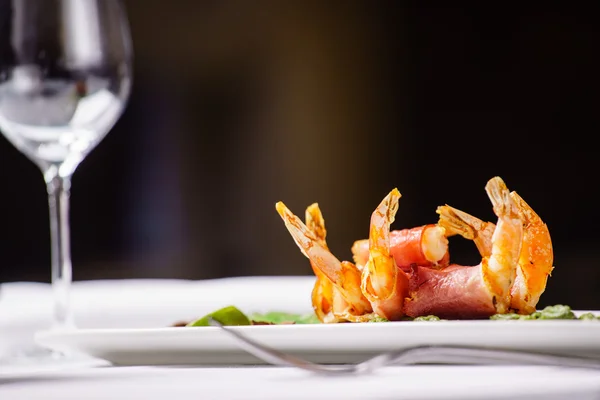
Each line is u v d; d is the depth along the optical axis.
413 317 0.96
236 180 5.34
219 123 5.36
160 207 5.25
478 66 5.28
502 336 0.76
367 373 0.66
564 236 5.09
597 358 0.77
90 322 1.38
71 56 1.43
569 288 4.32
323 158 5.37
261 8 5.39
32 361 1.05
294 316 1.27
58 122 1.45
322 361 0.82
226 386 0.62
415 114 5.33
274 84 5.40
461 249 3.86
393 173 5.33
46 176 1.48
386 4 5.37
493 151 5.25
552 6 5.21
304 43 5.40
